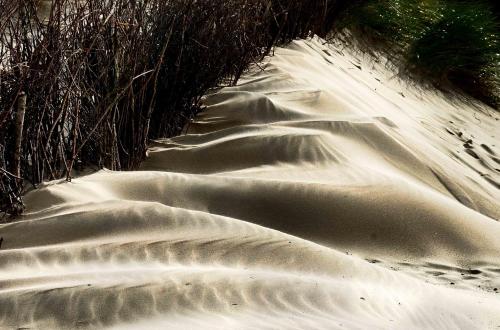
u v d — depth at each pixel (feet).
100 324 8.89
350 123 18.08
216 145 16.51
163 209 12.19
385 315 9.98
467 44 31.55
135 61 15.66
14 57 13.88
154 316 9.08
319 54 26.45
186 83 18.31
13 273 10.07
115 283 9.56
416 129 22.89
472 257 13.73
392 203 14.40
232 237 11.68
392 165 17.38
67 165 14.89
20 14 14.75
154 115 17.54
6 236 11.68
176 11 18.10
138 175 14.32
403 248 13.67
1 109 13.69
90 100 15.30
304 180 15.24
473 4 35.06
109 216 11.96
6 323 8.83
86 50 14.71
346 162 16.17
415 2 32.89
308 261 11.27
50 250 10.77
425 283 11.49
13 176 12.83
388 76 29.53
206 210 13.79
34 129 14.02
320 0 28.30
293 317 9.42
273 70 22.77
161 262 10.77
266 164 15.98
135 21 16.31
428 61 30.81
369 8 31.40
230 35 20.49
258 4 22.25
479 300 11.28
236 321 9.11
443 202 14.87
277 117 18.79
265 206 13.97
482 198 17.69
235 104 19.17
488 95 32.04
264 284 9.96
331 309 9.78
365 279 11.07
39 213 12.57
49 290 9.29
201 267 10.70
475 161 22.45
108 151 15.26
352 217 13.99
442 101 29.84
